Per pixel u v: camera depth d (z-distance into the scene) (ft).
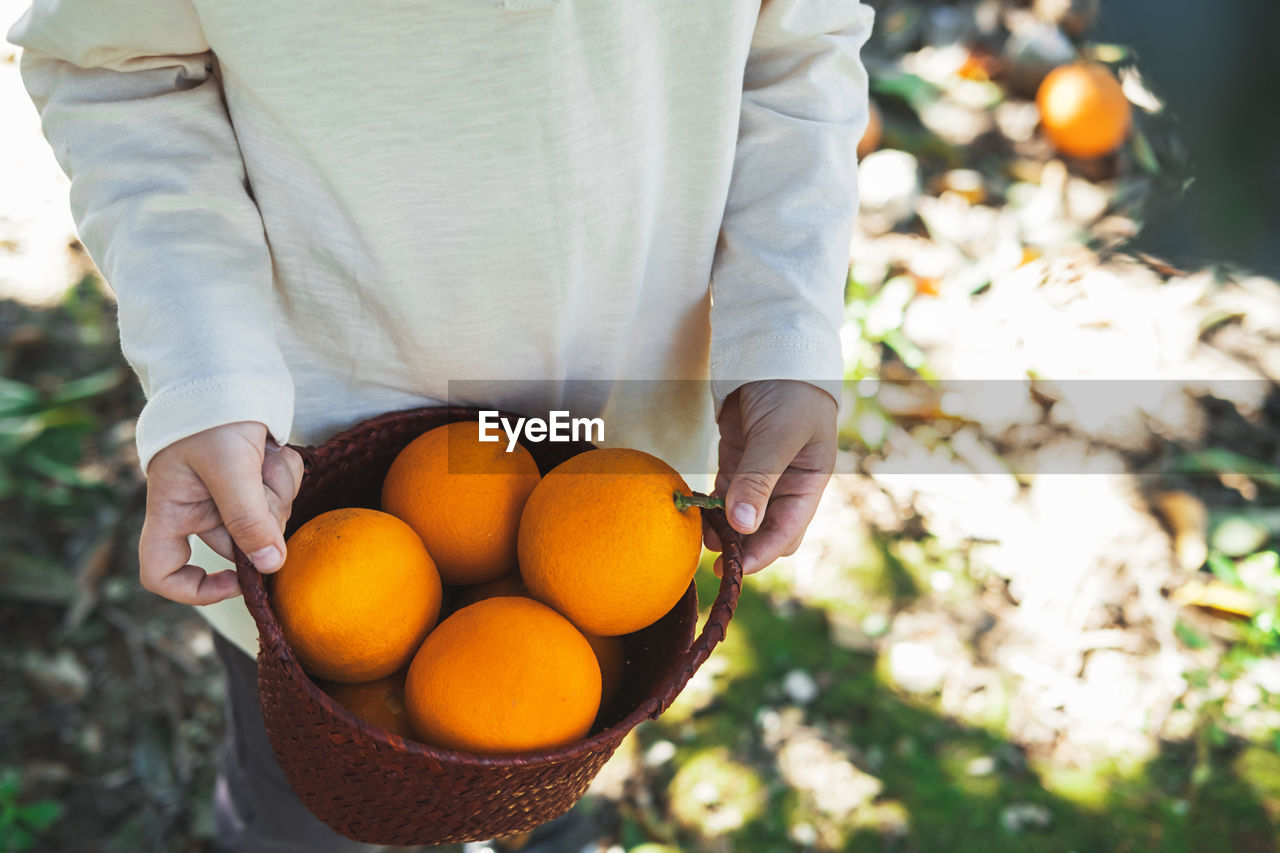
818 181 2.26
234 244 2.03
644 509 1.94
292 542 1.96
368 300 2.14
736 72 2.08
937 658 3.93
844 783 3.56
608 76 1.98
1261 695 3.84
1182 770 3.63
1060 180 5.79
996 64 6.29
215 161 2.02
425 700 1.88
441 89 1.93
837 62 2.31
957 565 4.25
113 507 4.10
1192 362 5.03
